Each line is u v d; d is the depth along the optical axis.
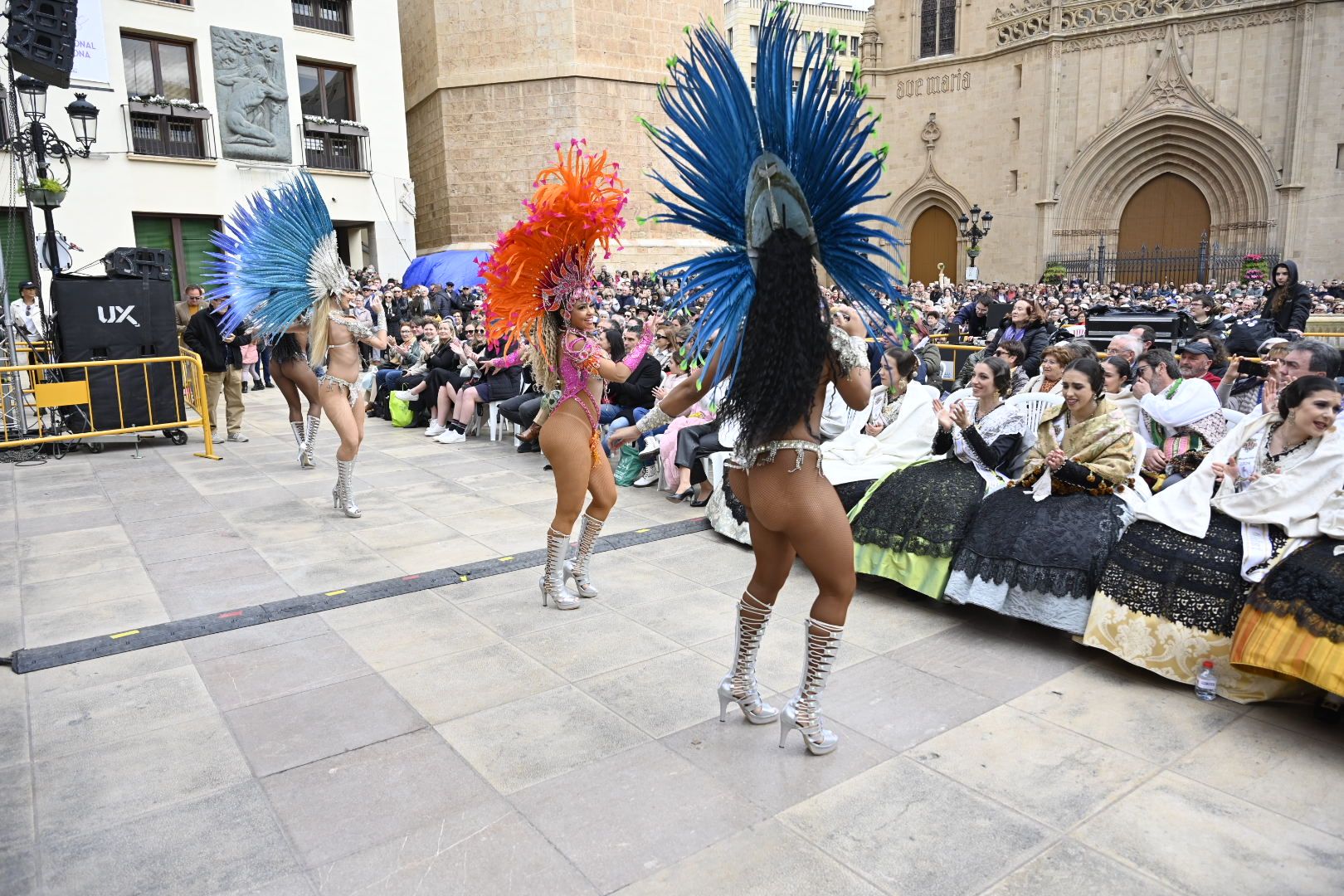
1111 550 4.18
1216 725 3.56
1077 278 33.78
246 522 6.71
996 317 11.62
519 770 3.27
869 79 39.03
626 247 24.31
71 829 2.93
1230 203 31.97
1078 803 3.03
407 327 12.10
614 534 6.29
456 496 7.53
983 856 2.75
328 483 8.06
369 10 20.97
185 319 12.00
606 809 3.02
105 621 4.74
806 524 3.10
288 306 6.57
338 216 20.78
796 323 3.02
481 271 4.72
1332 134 30.09
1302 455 3.85
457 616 4.79
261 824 2.95
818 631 3.25
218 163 18.53
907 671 4.09
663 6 24.64
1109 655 4.26
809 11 38.94
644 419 3.59
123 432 9.26
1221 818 2.94
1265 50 30.59
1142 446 4.50
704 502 7.17
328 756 3.38
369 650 4.35
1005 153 36.03
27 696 3.88
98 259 16.92
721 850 2.79
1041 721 3.61
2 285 9.17
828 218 3.17
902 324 3.37
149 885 2.65
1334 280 29.75
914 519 4.87
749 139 3.00
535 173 24.17
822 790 3.12
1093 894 2.57
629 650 4.34
